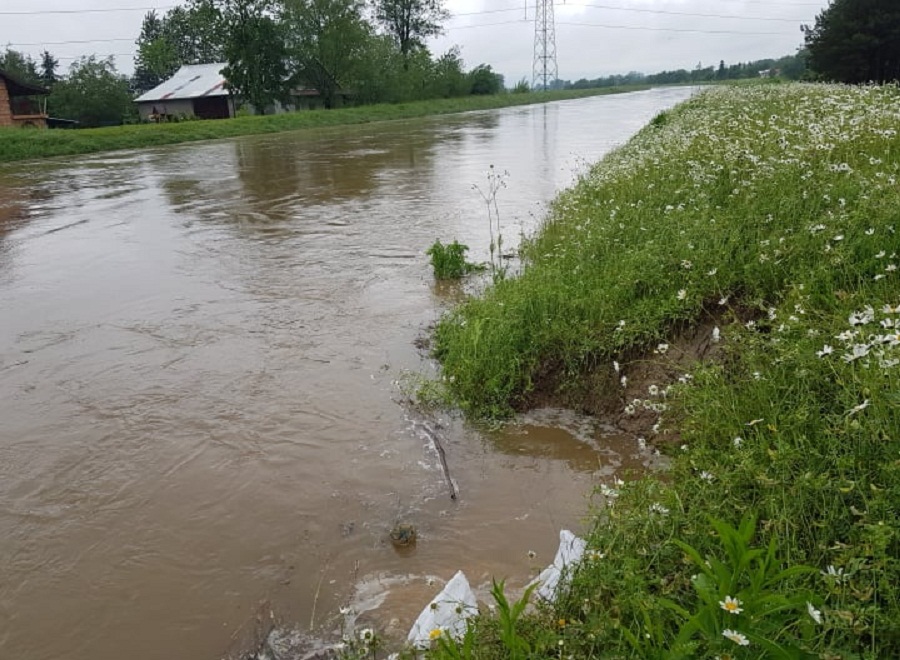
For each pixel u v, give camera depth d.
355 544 3.70
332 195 14.47
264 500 4.10
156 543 3.77
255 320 6.96
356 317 6.93
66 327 6.98
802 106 9.96
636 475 4.14
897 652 2.17
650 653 2.28
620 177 8.98
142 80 75.81
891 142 6.63
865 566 2.35
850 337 3.31
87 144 28.34
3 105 38.44
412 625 3.10
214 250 9.94
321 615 3.23
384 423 4.90
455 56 64.19
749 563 2.52
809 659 2.10
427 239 10.07
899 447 2.77
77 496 4.20
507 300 5.86
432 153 21.97
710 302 4.96
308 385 5.48
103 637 3.18
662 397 4.54
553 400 5.09
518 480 4.23
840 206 5.19
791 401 3.53
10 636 3.20
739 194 6.32
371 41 51.78
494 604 3.16
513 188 13.99
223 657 3.04
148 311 7.37
